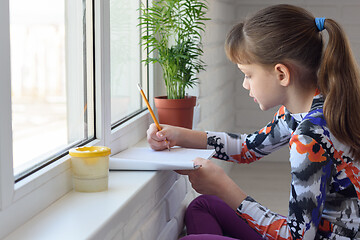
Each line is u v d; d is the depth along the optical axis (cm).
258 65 128
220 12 299
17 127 100
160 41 179
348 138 116
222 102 319
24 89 103
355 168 117
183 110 173
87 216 100
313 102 124
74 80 129
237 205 129
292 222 117
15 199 92
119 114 165
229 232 168
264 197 292
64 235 90
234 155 162
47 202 106
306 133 117
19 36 101
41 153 111
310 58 125
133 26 179
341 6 370
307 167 115
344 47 120
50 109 115
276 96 130
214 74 279
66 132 125
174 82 178
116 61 161
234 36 131
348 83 118
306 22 126
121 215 106
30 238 89
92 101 137
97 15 135
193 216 168
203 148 159
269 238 124
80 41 132
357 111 117
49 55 115
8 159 90
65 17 123
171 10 180
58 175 111
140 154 146
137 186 121
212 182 131
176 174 164
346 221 118
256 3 375
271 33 124
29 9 105
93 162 115
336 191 119
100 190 117
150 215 135
